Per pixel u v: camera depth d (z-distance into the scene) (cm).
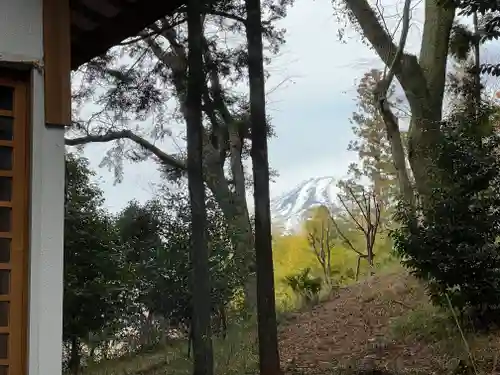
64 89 343
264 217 661
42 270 324
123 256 956
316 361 840
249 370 793
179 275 975
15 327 321
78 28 411
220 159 1296
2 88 340
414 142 1027
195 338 711
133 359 1023
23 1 342
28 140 336
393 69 1121
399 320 897
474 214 713
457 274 705
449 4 730
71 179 918
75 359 920
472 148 731
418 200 841
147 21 405
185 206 1018
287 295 1330
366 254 1593
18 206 330
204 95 1153
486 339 721
